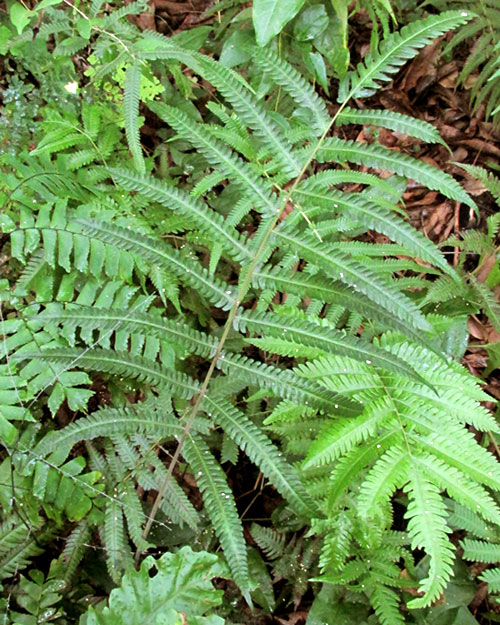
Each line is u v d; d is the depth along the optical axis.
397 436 1.78
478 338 3.04
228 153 1.72
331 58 2.80
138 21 3.57
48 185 2.45
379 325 2.48
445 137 3.70
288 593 2.51
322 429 1.98
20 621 2.03
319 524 2.14
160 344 2.32
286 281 1.65
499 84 3.34
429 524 1.63
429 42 1.69
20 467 2.24
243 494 2.79
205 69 1.77
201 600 1.64
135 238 1.65
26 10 2.21
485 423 1.84
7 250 2.57
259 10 2.08
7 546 2.18
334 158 1.71
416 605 1.57
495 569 2.22
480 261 2.99
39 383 2.25
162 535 2.48
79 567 2.42
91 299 2.36
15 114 2.63
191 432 1.74
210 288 1.68
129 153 2.91
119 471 2.35
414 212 3.50
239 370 1.70
